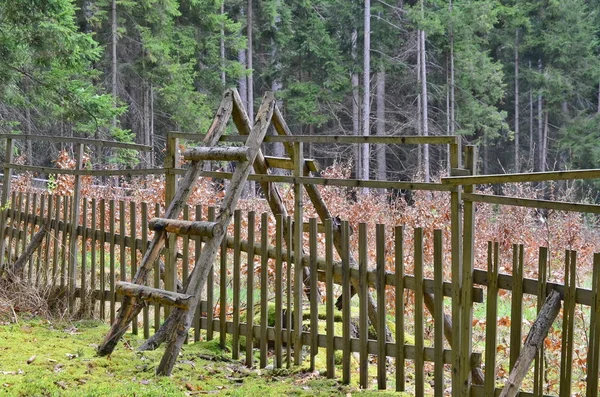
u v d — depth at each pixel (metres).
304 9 32.25
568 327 3.88
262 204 10.29
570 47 34.19
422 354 4.44
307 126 33.66
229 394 4.49
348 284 4.76
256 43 31.69
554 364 6.02
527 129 36.62
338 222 5.41
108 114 15.58
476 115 30.56
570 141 31.81
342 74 30.64
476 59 30.56
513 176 4.02
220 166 22.53
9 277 6.81
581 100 35.81
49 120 19.91
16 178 12.24
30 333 5.75
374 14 31.09
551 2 34.19
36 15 13.66
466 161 4.32
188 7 26.42
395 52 32.12
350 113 33.31
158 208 5.76
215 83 27.72
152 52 23.27
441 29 28.56
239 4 30.69
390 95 33.53
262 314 5.20
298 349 5.07
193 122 24.64
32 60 14.62
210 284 5.64
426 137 4.50
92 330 5.98
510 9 33.44
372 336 5.92
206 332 5.97
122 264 6.10
